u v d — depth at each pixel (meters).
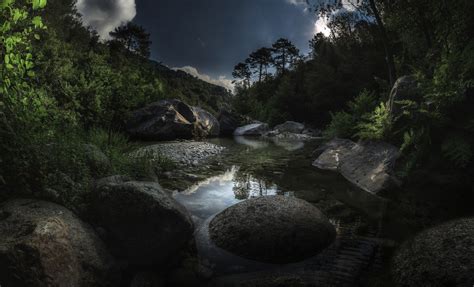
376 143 10.59
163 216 4.44
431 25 12.85
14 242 3.34
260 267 4.83
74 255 3.74
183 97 35.62
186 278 4.36
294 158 14.09
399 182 8.23
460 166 7.56
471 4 10.82
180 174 9.91
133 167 7.24
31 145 4.86
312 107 33.38
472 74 8.31
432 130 8.45
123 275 4.28
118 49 43.88
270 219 5.35
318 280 4.45
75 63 20.31
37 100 5.18
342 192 8.51
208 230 5.81
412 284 4.01
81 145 6.13
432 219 6.42
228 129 28.95
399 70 14.82
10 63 4.47
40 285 3.21
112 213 4.48
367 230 6.00
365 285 4.31
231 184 9.23
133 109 20.88
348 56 30.70
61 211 4.27
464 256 3.90
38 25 4.48
